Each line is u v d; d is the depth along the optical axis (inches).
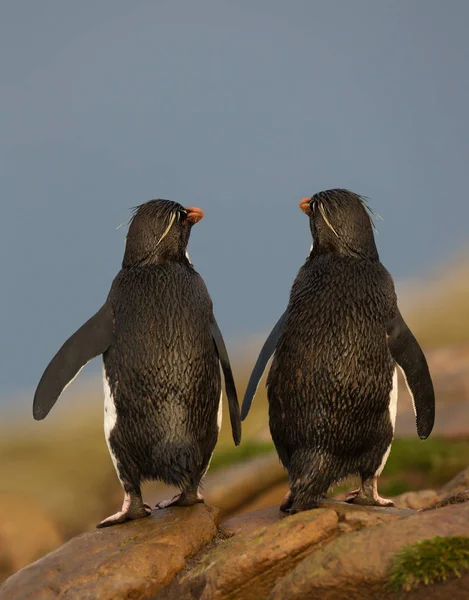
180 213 357.4
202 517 331.3
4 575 597.0
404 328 342.3
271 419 339.3
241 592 281.1
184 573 301.0
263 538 288.5
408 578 249.3
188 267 355.9
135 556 299.0
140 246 349.1
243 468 551.2
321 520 294.2
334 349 324.8
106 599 284.2
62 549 316.2
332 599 257.6
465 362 702.5
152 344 329.4
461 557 250.1
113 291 347.6
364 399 324.8
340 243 345.4
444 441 560.4
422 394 347.9
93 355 335.6
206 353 335.6
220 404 346.3
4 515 640.4
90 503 743.1
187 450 324.2
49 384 335.9
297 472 325.1
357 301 331.3
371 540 263.3
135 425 329.7
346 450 327.0
